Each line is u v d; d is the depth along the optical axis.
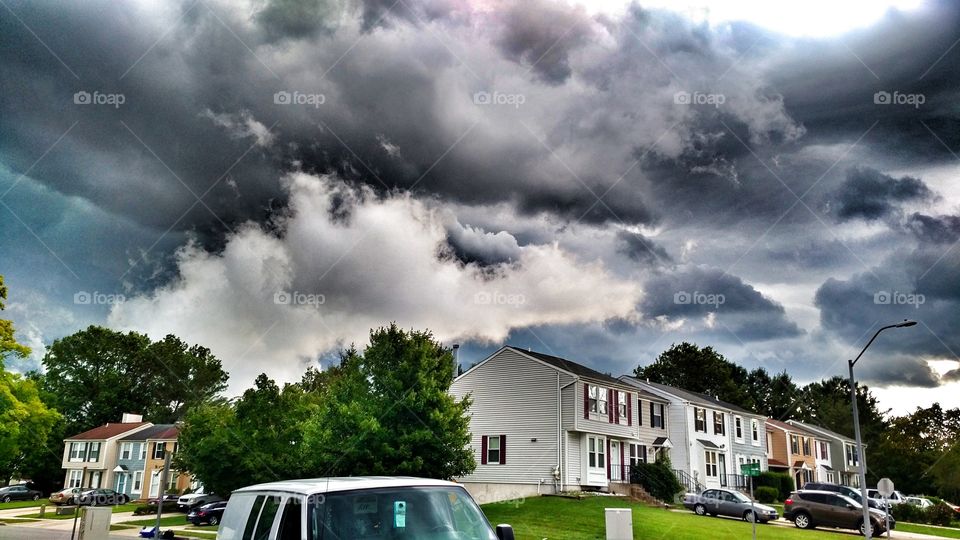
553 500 34.16
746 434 57.88
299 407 35.62
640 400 46.97
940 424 72.56
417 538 5.20
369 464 28.52
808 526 31.69
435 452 29.28
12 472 70.06
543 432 39.34
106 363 88.81
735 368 105.00
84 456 71.06
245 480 35.31
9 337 37.94
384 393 29.69
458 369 46.56
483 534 5.54
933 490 71.00
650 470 41.91
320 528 4.92
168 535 27.14
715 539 24.59
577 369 42.47
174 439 67.56
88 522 13.72
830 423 97.00
